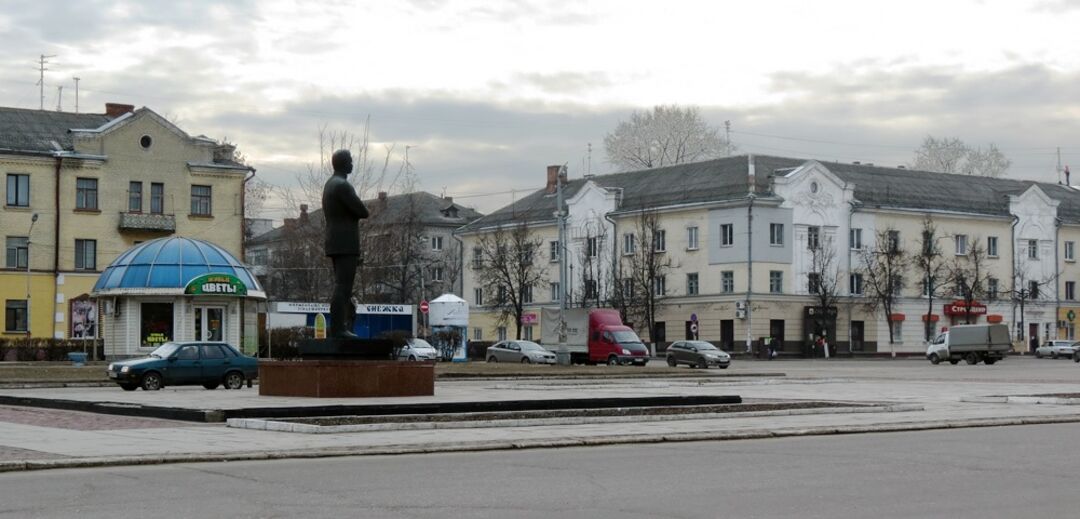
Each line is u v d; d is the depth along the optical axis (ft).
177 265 187.73
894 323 304.91
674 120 377.91
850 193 299.17
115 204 248.32
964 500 41.55
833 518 37.63
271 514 38.52
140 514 38.52
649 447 62.39
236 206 261.44
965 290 309.83
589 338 228.84
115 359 188.14
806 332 286.87
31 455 54.70
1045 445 62.90
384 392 93.86
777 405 89.15
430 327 241.14
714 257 286.46
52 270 240.94
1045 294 335.26
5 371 157.99
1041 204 335.26
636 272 297.74
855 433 72.13
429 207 412.16
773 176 285.02
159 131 253.65
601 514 38.50
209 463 54.19
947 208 315.17
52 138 247.29
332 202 95.66
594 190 313.94
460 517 37.93
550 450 60.75
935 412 87.71
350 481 47.09
